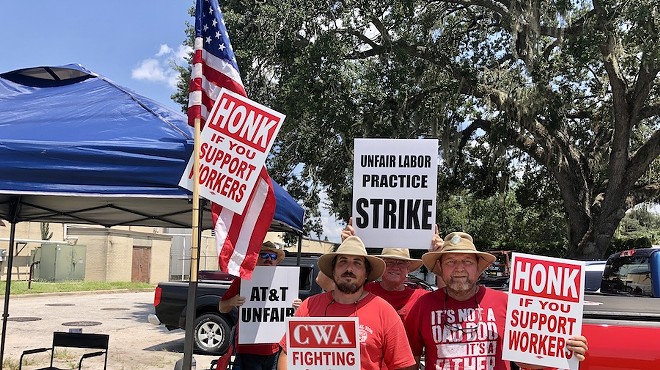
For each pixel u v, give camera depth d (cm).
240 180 442
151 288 2841
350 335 311
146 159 441
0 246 2969
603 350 346
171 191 443
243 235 446
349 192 2069
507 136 1722
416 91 1806
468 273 327
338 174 2022
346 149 1808
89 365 933
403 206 436
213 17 479
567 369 313
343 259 335
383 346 322
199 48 470
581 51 1509
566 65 1677
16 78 584
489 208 3212
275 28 1569
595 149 2109
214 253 3681
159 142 450
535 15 1533
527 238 3119
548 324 318
